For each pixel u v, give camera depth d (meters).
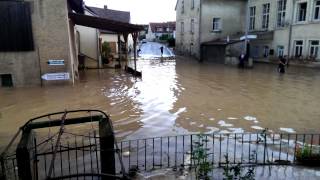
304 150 6.77
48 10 16.02
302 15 27.53
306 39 26.62
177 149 7.80
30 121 6.41
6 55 15.96
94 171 6.48
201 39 36.62
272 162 6.68
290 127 9.74
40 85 16.62
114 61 33.47
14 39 15.85
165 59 37.38
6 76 16.25
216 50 33.69
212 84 18.02
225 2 36.50
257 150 7.66
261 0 33.38
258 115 11.12
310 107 12.34
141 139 8.27
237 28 37.38
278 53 30.64
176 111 11.66
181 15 44.12
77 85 17.12
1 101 13.19
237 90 16.06
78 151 7.60
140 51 49.47
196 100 13.59
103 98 13.80
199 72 24.02
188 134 8.99
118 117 10.83
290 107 12.33
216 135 8.95
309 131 9.34
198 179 5.86
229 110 11.83
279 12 30.75
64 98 13.74
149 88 16.56
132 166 6.70
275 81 19.12
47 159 7.21
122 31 23.12
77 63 23.42
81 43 26.83
